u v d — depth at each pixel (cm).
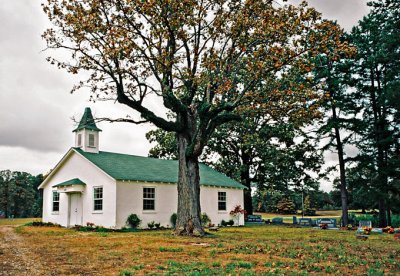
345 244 1566
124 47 1603
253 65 1761
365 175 3475
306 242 1631
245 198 4172
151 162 3188
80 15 1648
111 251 1272
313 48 1677
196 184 1977
